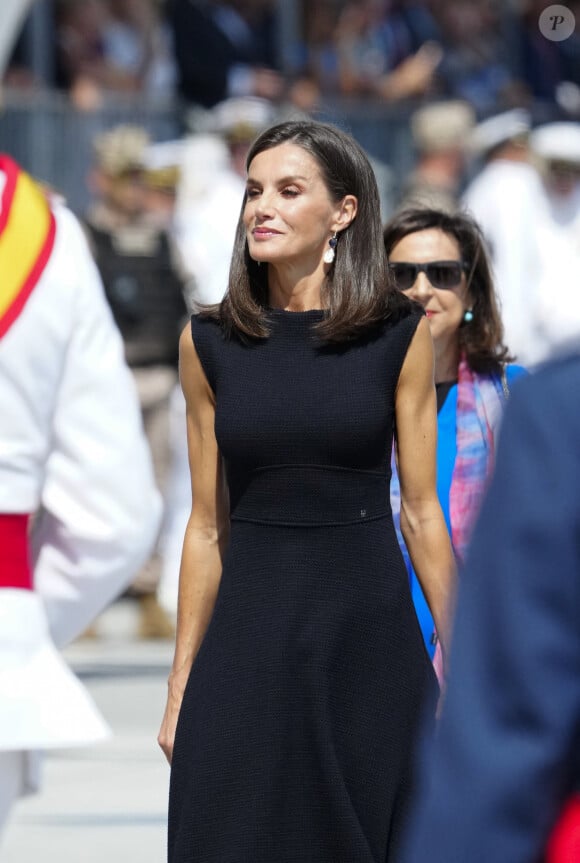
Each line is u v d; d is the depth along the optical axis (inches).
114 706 1050.7
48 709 468.1
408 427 520.1
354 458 507.2
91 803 831.7
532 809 260.2
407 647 507.8
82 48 1753.2
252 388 513.0
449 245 648.4
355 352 513.7
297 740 494.3
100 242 1314.0
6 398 470.0
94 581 492.7
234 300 523.2
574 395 270.4
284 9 1859.0
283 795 492.1
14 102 1576.0
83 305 479.2
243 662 500.4
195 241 1368.1
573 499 265.4
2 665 467.2
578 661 263.0
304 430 504.4
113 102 1637.6
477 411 633.0
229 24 1800.0
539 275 1461.6
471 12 2014.0
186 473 1364.4
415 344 517.3
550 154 1460.4
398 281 652.1
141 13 1801.2
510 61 2034.9
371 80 1932.8
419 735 505.7
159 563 1353.3
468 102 1868.8
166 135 1636.3
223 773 494.3
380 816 499.5
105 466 481.4
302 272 526.0
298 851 490.6
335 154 525.0
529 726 262.1
